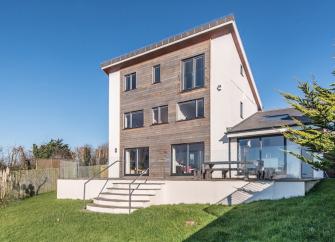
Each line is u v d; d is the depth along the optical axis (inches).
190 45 832.3
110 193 638.5
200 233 376.8
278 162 642.2
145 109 907.4
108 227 438.9
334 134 406.9
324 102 423.5
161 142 859.4
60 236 414.6
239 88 840.3
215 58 786.2
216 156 747.4
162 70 881.5
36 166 1069.8
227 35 772.6
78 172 836.6
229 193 560.1
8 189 815.1
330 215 374.3
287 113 774.5
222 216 442.0
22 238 423.8
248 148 706.2
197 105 807.1
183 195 607.5
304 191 489.7
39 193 980.6
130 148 931.3
